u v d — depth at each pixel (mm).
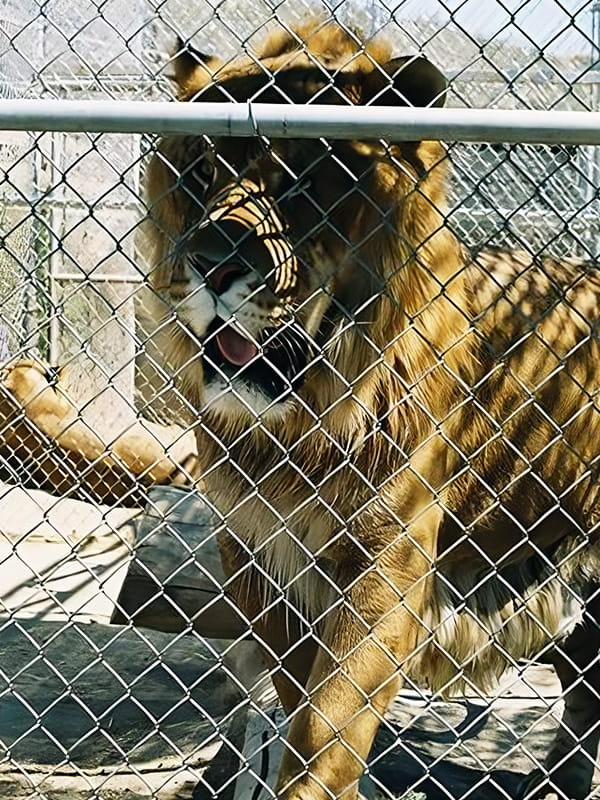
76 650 5520
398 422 3305
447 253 3295
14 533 7801
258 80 3219
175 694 4895
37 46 5520
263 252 2979
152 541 4949
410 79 3115
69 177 6730
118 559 7254
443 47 3900
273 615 3588
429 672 3740
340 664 3146
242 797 3633
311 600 3498
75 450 7395
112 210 6965
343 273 3152
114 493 7668
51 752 4152
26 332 6855
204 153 3082
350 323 3074
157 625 4738
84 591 6715
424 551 3311
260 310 3002
